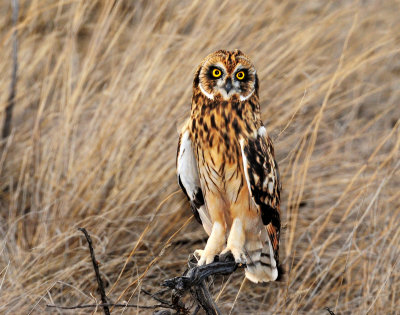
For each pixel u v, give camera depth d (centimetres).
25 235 1089
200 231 1095
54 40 1280
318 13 1406
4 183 1190
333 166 1268
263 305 1014
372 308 926
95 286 966
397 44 1402
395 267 961
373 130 1362
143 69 1172
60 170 1126
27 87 1348
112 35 1326
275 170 800
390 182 1169
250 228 797
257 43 1209
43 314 907
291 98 1191
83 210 1070
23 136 1257
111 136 1119
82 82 1162
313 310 976
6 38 1298
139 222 1080
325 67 1253
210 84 768
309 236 1108
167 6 1321
